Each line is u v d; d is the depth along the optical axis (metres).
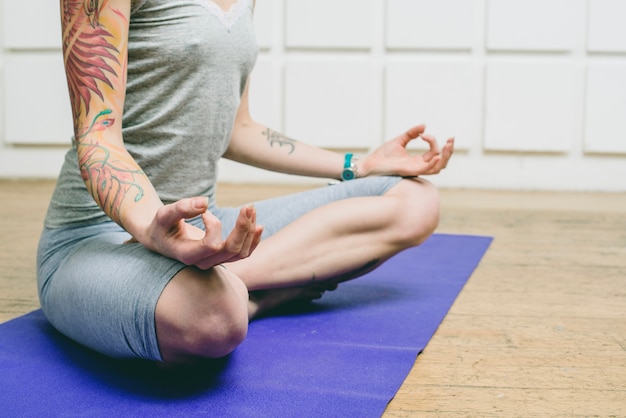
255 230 0.95
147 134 1.34
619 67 3.75
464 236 2.62
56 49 4.03
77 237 1.33
